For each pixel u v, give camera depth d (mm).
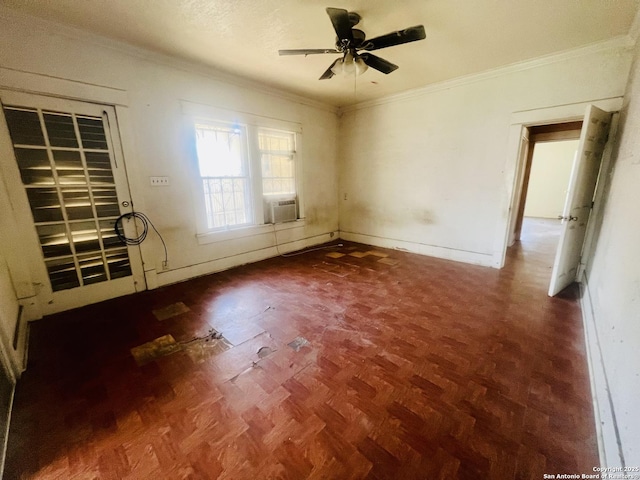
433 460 1234
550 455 1247
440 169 4137
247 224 4137
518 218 5340
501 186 3615
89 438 1368
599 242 2641
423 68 3359
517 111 3334
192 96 3256
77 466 1235
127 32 2496
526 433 1358
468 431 1376
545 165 8070
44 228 2496
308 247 5113
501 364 1869
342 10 1814
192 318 2537
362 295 3000
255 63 3162
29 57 2277
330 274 3664
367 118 4852
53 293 2592
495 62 3199
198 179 3451
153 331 2324
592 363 1778
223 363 1922
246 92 3768
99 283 2852
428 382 1715
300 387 1689
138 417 1488
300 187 4789
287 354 2010
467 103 3701
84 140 2617
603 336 1725
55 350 2070
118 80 2732
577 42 2713
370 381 1730
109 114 2723
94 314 2609
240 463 1236
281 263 4168
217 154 3688
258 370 1848
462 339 2160
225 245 3861
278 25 2387
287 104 4328
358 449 1293
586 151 2568
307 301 2865
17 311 2266
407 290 3107
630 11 2174
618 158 2447
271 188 4438
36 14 2209
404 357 1957
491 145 3605
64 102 2477
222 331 2322
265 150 4258
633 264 1382
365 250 4879
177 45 2740
